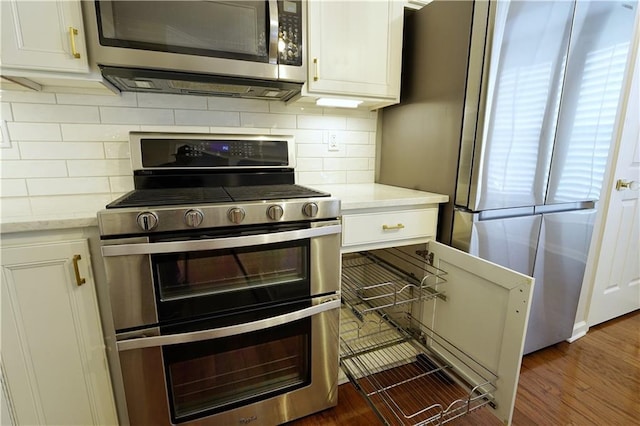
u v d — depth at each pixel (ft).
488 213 4.48
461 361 4.23
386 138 6.12
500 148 4.19
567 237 5.16
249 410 3.74
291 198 3.59
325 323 3.94
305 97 4.69
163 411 3.36
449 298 4.43
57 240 3.02
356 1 4.50
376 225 4.36
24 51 3.16
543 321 5.34
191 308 3.27
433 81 4.89
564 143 4.64
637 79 5.42
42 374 3.17
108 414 3.52
